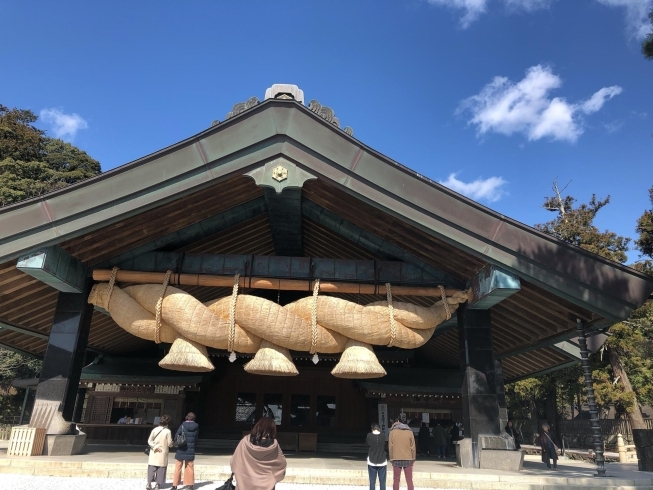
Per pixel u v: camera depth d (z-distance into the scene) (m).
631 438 27.56
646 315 22.31
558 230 27.17
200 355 9.48
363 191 8.74
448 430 17.30
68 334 9.74
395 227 9.91
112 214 8.53
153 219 9.88
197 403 17.45
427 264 10.57
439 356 17.69
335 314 9.59
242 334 9.56
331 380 18.00
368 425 17.23
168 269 10.37
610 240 25.03
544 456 12.62
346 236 11.13
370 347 9.95
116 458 9.48
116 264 10.38
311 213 11.03
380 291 10.34
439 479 8.02
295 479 8.20
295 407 17.69
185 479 7.35
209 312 9.48
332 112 10.33
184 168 8.69
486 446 9.25
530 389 30.81
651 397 24.47
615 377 23.47
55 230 8.47
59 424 9.11
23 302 10.81
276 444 4.00
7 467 8.00
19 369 31.69
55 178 35.81
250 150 8.84
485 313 10.30
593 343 13.49
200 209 10.30
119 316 9.73
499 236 8.70
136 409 17.59
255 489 3.74
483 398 9.66
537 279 8.53
